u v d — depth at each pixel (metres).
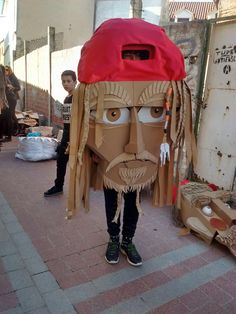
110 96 2.01
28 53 10.36
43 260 2.68
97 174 2.43
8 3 13.68
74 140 2.18
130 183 2.30
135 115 2.07
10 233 3.09
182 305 2.25
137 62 1.99
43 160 5.64
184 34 4.04
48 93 8.42
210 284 2.48
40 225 3.28
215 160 3.90
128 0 15.49
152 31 2.04
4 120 6.91
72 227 3.26
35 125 8.26
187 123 2.31
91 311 2.15
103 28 2.04
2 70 4.71
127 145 2.12
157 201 2.54
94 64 1.98
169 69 2.06
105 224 3.34
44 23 13.32
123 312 2.16
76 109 2.13
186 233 3.20
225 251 2.94
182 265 2.71
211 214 3.14
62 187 4.09
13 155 5.99
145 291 2.37
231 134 3.68
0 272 2.50
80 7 14.56
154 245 2.99
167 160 2.41
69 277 2.48
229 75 3.61
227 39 3.58
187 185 3.62
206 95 3.92
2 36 14.98
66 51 7.15
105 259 2.72
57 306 2.18
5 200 3.88
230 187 3.76
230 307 2.26
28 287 2.35
